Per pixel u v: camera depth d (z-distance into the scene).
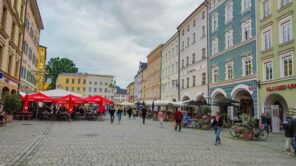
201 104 29.80
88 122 28.95
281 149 13.77
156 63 67.25
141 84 87.19
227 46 33.59
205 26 39.56
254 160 10.16
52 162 8.55
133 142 13.82
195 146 13.38
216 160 9.80
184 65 47.31
